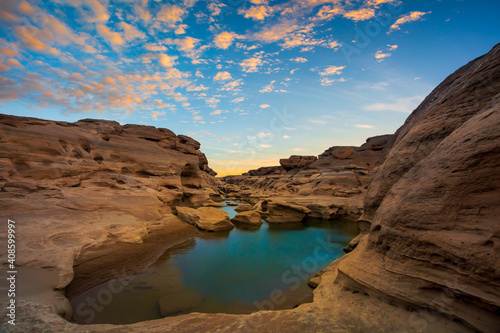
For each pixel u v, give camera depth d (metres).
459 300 4.96
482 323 4.50
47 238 10.66
